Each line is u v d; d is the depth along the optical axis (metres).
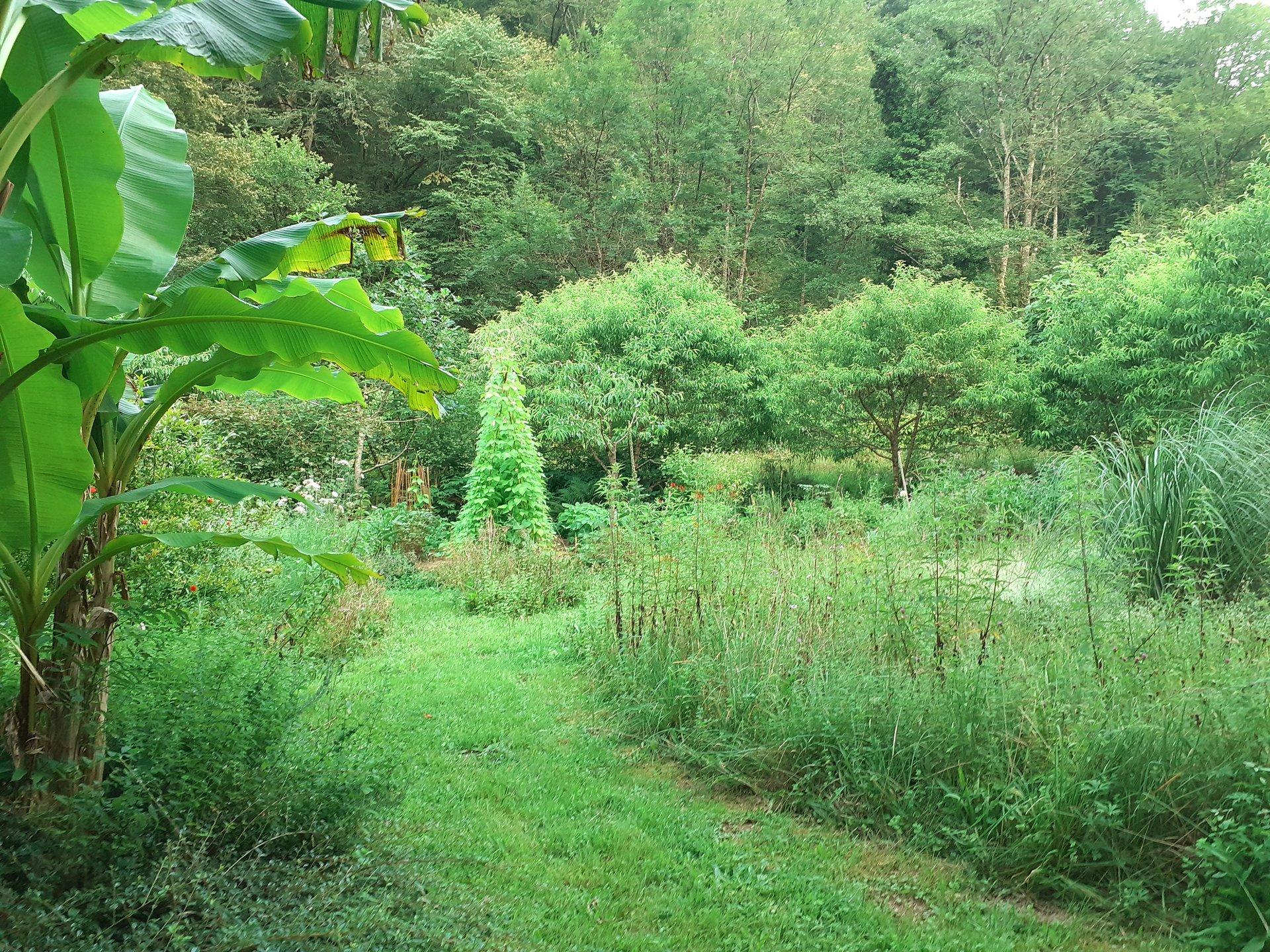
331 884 3.06
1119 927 3.34
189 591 5.62
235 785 3.35
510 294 32.03
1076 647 4.73
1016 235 34.38
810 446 17.52
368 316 4.29
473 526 11.88
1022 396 15.75
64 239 3.46
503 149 35.81
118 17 3.42
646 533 7.98
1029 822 3.78
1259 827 3.19
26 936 2.43
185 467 5.82
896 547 5.95
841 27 41.91
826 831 4.19
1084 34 38.69
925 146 38.28
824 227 37.44
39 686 3.19
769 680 5.07
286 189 27.06
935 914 3.45
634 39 38.34
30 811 3.03
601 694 6.07
